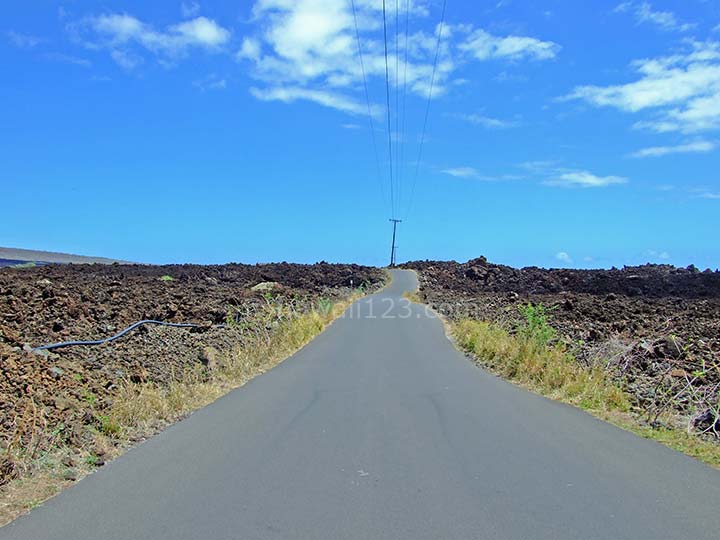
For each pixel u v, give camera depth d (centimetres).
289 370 1451
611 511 599
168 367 1367
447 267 7444
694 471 725
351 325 2509
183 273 4828
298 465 735
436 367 1522
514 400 1136
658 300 3725
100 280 3569
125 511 593
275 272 5428
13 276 3447
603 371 1277
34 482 663
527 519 579
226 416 984
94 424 870
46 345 1433
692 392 1107
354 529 556
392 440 848
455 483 676
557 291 5156
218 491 647
